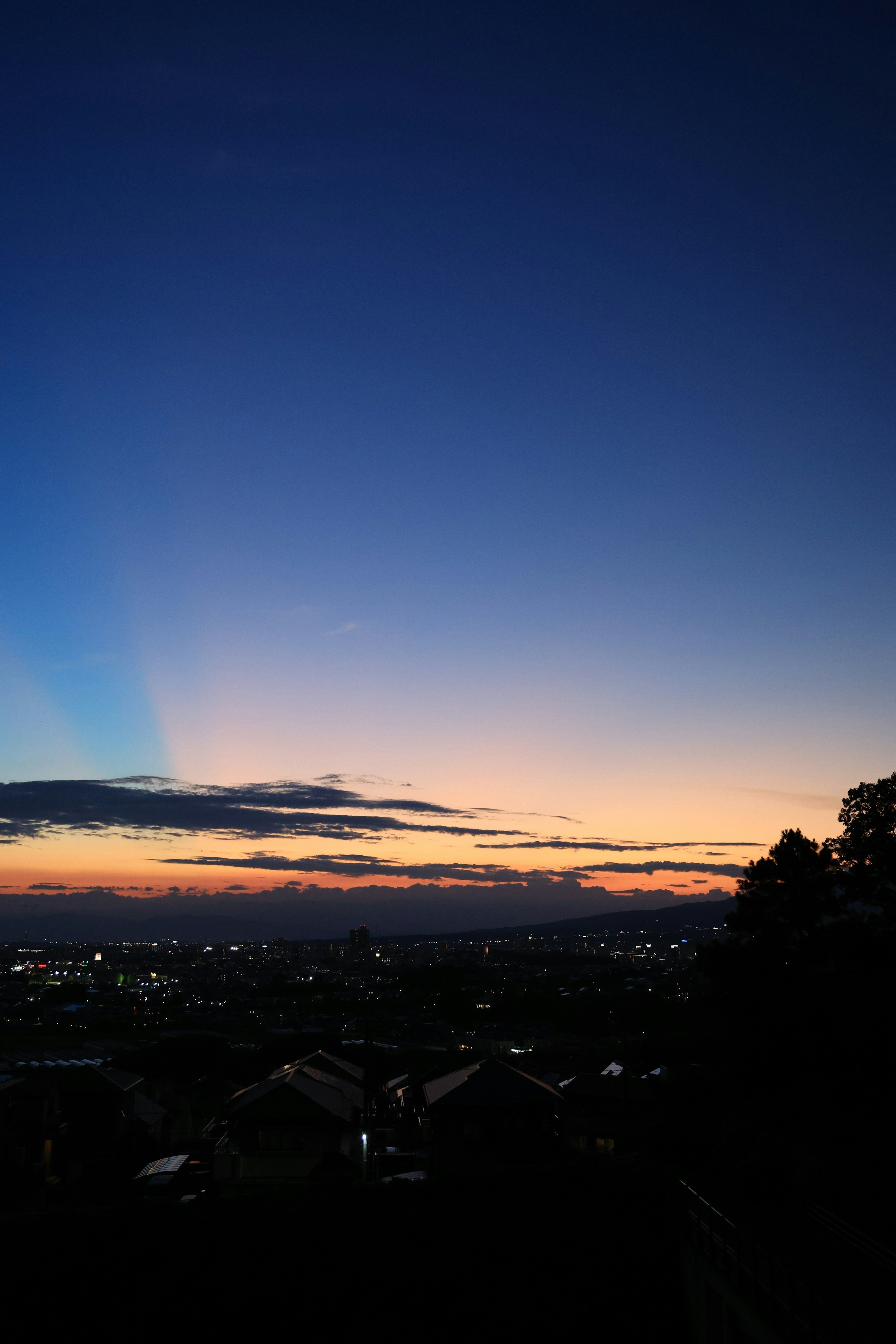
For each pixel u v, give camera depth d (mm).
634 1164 26625
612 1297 23422
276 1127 39688
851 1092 29062
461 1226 24641
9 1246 23359
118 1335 22172
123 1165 45719
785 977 32812
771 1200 24484
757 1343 17078
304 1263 23625
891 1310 16281
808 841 35938
